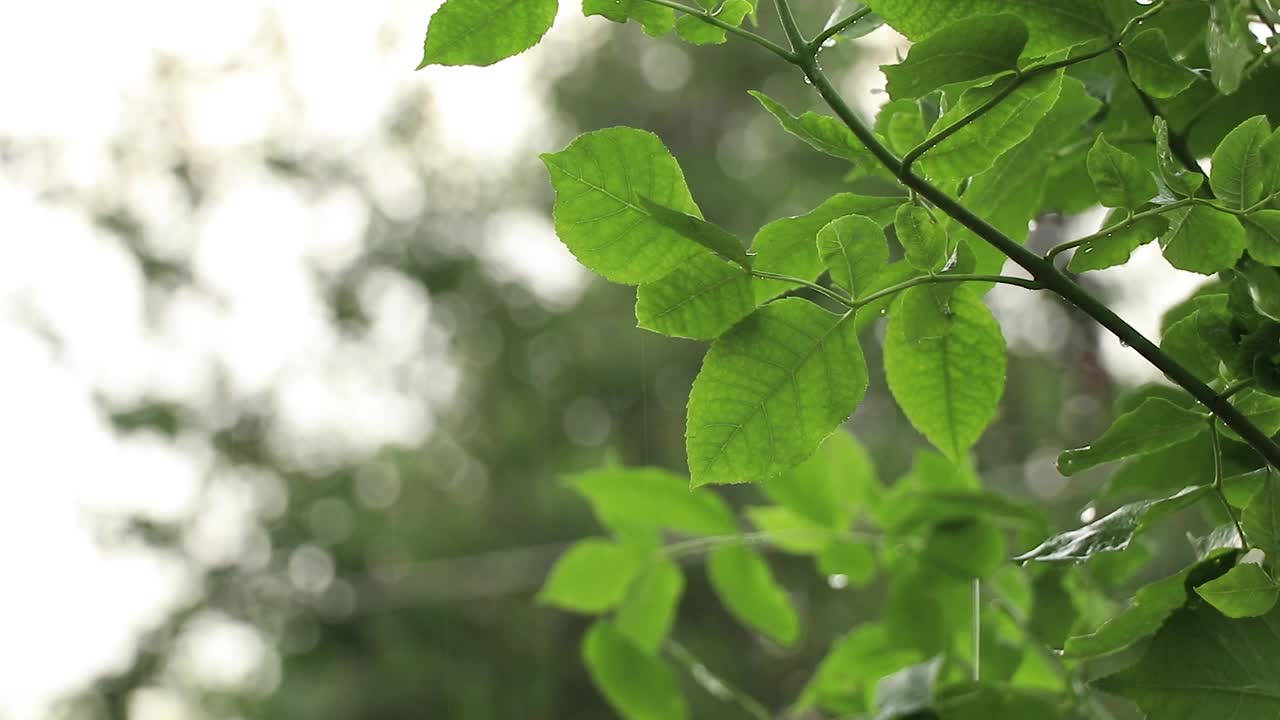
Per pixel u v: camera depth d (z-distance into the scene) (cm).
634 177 81
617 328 1342
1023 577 166
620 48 1476
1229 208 77
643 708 175
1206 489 85
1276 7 89
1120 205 80
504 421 1385
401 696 1210
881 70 75
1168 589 86
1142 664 86
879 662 163
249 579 1373
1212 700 85
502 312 1465
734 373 83
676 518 177
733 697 171
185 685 1309
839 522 170
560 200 81
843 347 82
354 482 1413
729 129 1373
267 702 1230
